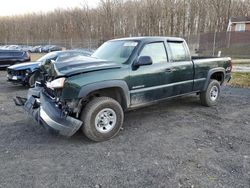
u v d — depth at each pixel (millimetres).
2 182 2947
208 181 2951
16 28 61312
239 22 35469
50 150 3791
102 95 4348
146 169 3225
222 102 6758
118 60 4559
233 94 7883
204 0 43469
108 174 3121
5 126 4832
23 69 9000
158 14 44188
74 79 3748
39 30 59344
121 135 4371
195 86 5688
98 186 2877
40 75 4715
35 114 4227
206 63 5867
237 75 11703
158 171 3172
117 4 46750
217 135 4359
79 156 3600
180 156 3570
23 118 5344
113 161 3447
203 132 4500
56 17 57031
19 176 3080
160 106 6230
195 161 3424
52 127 3791
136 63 4363
